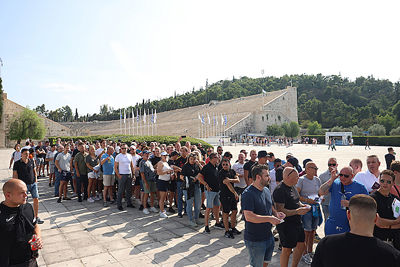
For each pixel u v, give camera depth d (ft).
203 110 360.48
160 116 415.64
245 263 17.56
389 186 13.62
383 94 438.81
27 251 10.34
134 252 19.36
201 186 29.58
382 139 182.60
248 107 310.45
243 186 27.61
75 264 17.56
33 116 177.68
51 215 28.45
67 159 34.65
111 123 437.17
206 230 23.57
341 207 15.62
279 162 24.03
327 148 143.54
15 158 45.11
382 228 13.80
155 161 33.65
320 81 491.72
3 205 10.22
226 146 174.60
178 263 17.60
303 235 15.06
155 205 33.09
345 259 7.17
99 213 29.30
